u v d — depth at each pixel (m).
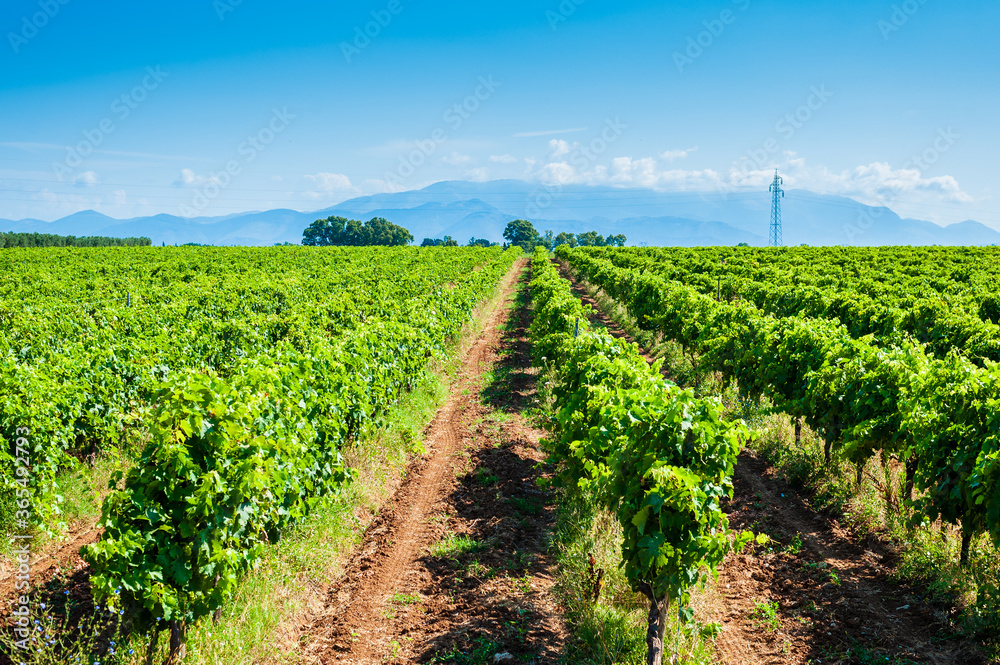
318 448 7.36
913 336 14.32
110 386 9.40
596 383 8.42
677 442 5.39
